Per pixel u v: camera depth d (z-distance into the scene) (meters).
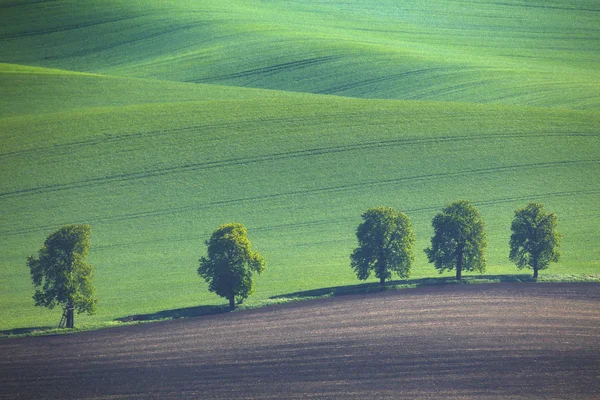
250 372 134.75
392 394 125.00
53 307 175.25
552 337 146.62
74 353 146.50
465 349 141.50
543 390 125.88
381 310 165.12
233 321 162.62
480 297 172.50
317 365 136.62
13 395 128.88
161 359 141.88
